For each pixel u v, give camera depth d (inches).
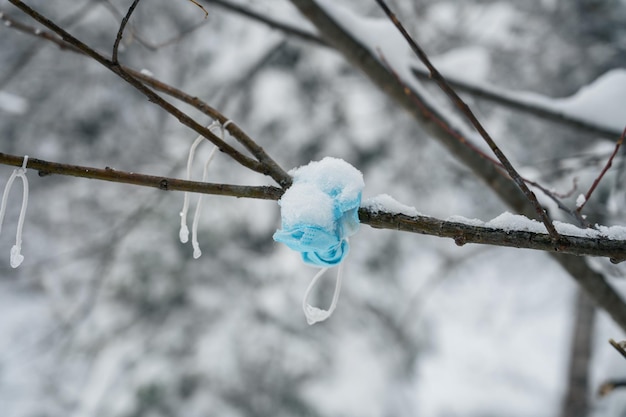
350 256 236.4
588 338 248.8
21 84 247.9
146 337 204.1
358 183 42.7
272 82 224.7
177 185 45.6
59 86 254.1
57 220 268.2
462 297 375.6
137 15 228.7
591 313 249.4
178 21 244.7
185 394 190.2
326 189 42.9
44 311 286.2
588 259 73.2
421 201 251.4
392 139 239.5
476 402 330.3
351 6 214.1
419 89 80.1
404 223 43.4
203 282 212.4
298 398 194.9
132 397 186.4
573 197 127.8
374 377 212.7
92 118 259.6
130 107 258.8
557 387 341.1
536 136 245.9
